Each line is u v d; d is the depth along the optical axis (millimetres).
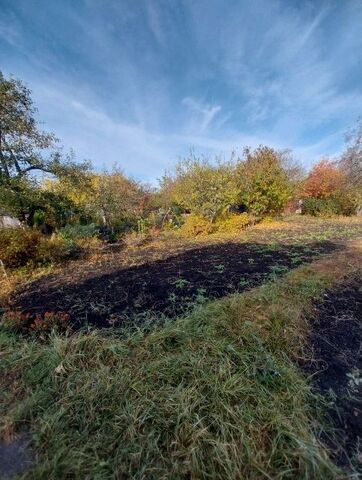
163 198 10633
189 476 1096
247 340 1851
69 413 1391
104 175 8859
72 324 2385
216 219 7992
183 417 1304
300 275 3113
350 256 4012
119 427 1299
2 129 5738
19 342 2090
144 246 6391
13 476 1132
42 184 6930
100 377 1597
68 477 1115
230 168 8039
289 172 13648
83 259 5223
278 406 1368
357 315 2303
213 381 1505
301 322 2121
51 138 6602
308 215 12180
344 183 11961
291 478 1074
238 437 1214
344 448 1209
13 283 3797
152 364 1665
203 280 3381
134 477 1098
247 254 4773
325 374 1654
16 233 4688
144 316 2467
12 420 1363
